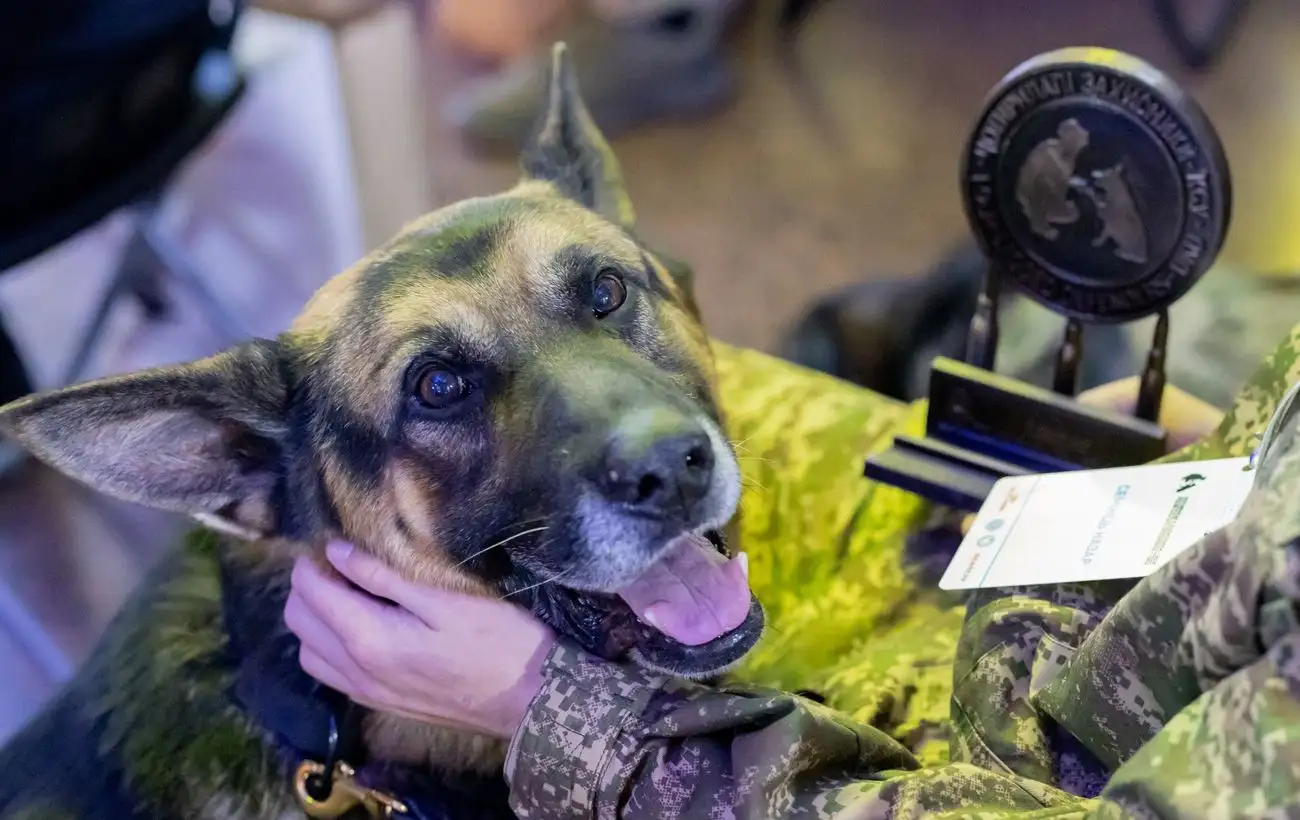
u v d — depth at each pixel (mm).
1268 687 908
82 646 3160
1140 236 1762
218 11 2979
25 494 3562
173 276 3973
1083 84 1694
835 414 2279
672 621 1612
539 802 1368
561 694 1364
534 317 1679
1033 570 1504
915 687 1748
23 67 2240
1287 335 1544
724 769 1284
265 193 4250
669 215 4391
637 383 1586
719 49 4957
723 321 3949
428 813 1705
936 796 1167
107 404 1563
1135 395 2072
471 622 1570
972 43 4988
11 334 3109
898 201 4359
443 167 4598
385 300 1685
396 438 1687
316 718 1733
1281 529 920
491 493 1639
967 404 2010
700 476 1497
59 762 1747
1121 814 993
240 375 1710
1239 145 4168
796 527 2145
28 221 2564
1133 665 1132
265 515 1793
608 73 4852
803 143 4660
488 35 5004
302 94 4129
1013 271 1939
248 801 1714
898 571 2016
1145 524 1476
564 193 2025
